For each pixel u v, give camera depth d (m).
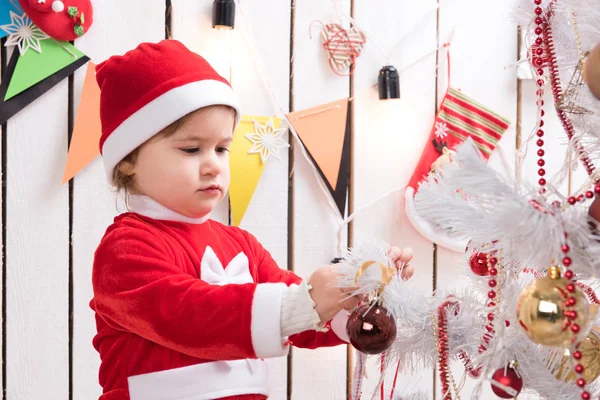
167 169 1.06
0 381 1.33
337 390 1.56
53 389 1.37
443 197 0.76
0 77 1.33
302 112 1.50
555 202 0.69
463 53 1.64
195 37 1.45
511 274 0.79
